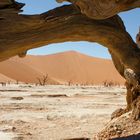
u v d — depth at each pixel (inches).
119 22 354.6
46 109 919.7
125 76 381.4
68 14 324.2
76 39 337.1
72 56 6550.2
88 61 6535.4
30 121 684.1
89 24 334.3
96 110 889.5
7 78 4343.0
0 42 301.3
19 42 307.3
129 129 395.9
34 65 6284.5
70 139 491.5
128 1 295.3
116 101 1311.5
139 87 373.1
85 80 6200.8
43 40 318.3
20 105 1008.2
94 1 290.7
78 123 658.2
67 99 1368.1
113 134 406.0
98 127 605.6
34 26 312.7
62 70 6338.6
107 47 361.7
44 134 546.0
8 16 302.4
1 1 296.0
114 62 406.0
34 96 1475.1
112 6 292.5
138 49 371.6
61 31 323.6
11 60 5132.9
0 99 1230.9
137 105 400.8
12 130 567.5
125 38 359.9
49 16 315.6
